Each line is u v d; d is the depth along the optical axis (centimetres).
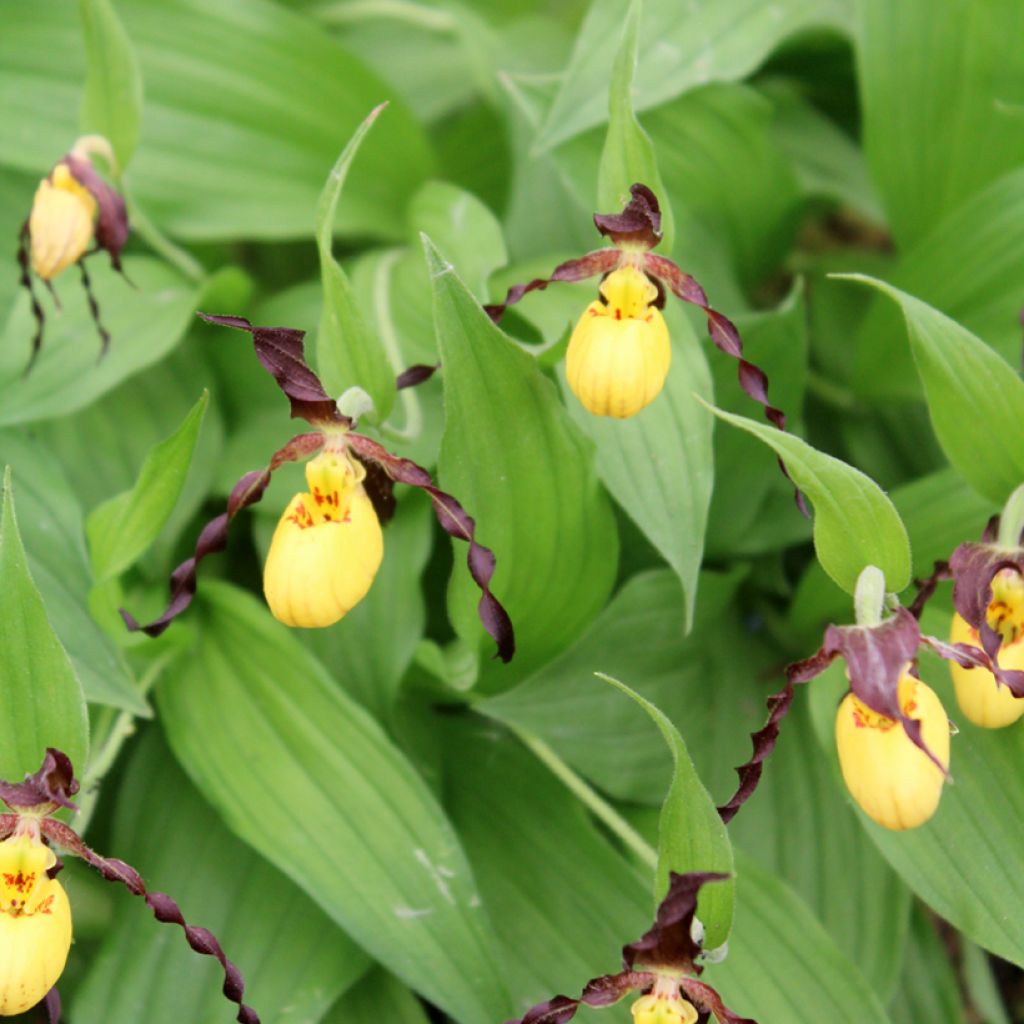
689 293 84
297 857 85
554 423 84
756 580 93
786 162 95
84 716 82
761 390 84
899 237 96
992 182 93
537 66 98
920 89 93
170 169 94
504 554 85
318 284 94
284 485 91
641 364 83
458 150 100
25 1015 90
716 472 91
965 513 88
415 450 89
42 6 94
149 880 88
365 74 95
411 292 91
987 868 84
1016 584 84
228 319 82
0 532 81
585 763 88
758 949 85
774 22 92
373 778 86
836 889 89
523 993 86
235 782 86
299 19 95
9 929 81
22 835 81
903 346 93
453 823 89
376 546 84
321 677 87
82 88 94
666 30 91
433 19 99
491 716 88
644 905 87
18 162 93
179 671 89
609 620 89
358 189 96
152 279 93
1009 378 83
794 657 92
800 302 90
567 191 96
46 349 91
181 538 93
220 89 94
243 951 87
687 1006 81
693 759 90
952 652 82
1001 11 91
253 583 93
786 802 89
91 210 88
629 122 83
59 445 92
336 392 84
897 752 81
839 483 81
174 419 93
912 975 90
